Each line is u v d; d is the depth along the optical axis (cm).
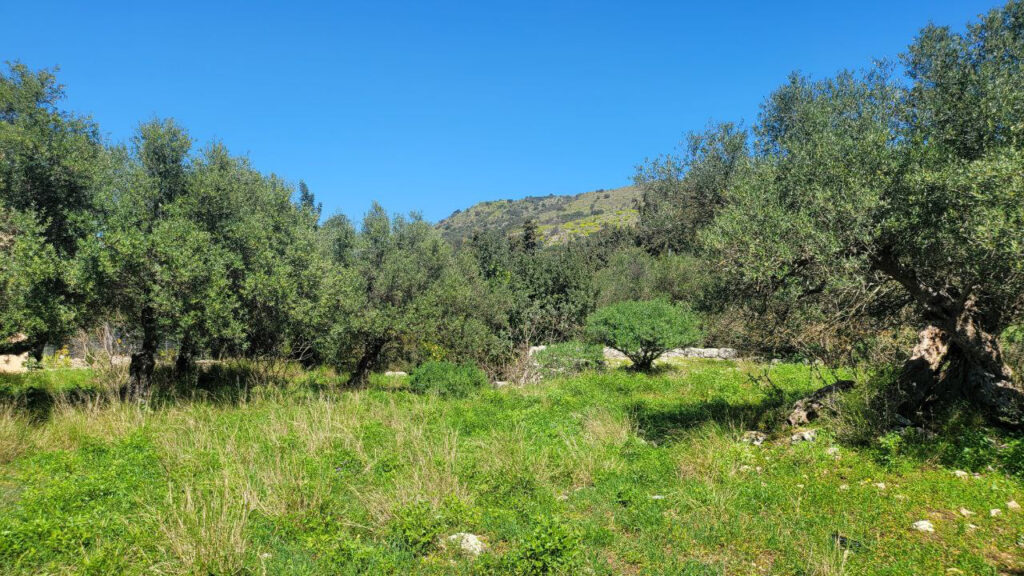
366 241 1702
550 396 1246
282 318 1229
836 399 841
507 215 15662
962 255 630
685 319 1772
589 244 5084
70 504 551
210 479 644
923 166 649
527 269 2609
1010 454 643
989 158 632
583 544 475
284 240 1373
